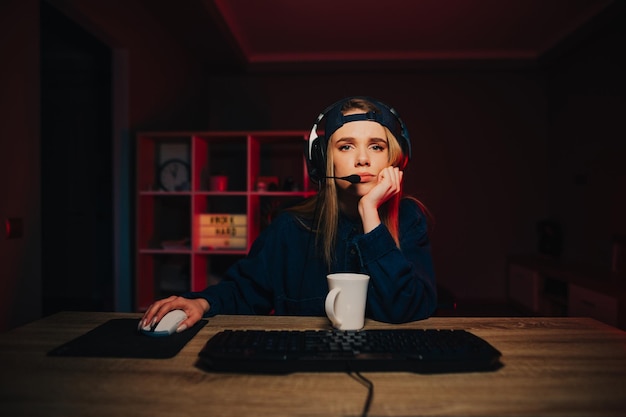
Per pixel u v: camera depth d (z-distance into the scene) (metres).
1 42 1.97
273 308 1.32
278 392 0.60
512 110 4.98
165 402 0.57
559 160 4.64
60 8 2.47
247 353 0.68
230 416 0.53
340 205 1.20
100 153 4.69
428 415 0.54
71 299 4.62
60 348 0.78
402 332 0.79
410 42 4.49
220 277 3.40
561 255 4.54
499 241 4.98
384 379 0.65
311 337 0.76
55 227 4.68
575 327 0.95
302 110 5.10
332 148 1.10
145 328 0.86
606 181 3.77
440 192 5.01
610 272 3.38
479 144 5.00
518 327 0.95
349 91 5.07
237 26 4.14
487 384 0.63
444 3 3.59
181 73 4.20
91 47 4.38
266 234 1.31
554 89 4.75
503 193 4.98
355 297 0.88
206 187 3.37
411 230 1.20
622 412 0.55
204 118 4.96
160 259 3.36
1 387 0.62
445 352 0.70
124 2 3.04
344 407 0.56
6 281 2.00
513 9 3.69
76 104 4.70
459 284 4.98
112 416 0.53
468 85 5.01
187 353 0.77
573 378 0.66
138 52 3.28
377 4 3.62
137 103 3.27
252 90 5.12
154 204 3.28
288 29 4.18
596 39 3.91
